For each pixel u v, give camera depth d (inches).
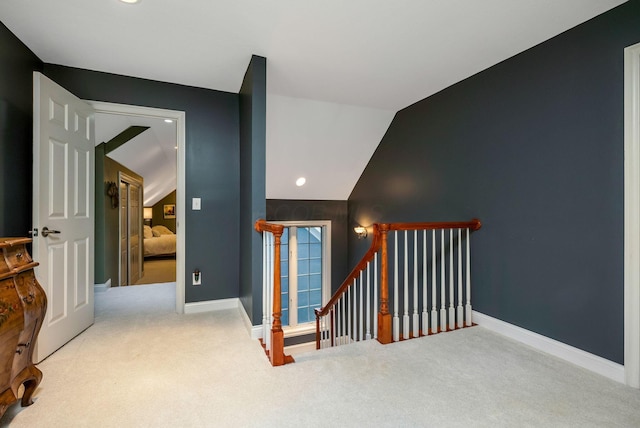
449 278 115.3
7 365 54.4
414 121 136.8
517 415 59.4
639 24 68.2
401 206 145.9
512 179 95.2
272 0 69.1
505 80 97.2
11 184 81.1
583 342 78.0
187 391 66.2
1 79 77.1
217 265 121.5
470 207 109.6
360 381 70.2
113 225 169.3
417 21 77.1
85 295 99.7
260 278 94.7
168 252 316.2
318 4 70.6
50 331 82.0
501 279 98.7
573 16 75.1
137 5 70.9
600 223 74.8
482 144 104.9
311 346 191.9
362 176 178.7
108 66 101.1
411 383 69.5
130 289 153.6
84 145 98.5
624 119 70.4
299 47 89.6
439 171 123.5
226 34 83.0
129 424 56.1
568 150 81.0
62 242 87.5
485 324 103.0
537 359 81.4
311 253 202.1
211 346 88.4
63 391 66.0
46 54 93.2
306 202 189.3
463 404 62.4
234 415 58.7
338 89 121.3
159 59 96.6
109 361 79.1
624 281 70.7
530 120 90.0
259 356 82.2
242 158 114.5
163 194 372.8
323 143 153.4
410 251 138.3
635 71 68.8
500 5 71.0
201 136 118.4
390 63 99.8
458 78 111.1
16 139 83.4
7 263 55.4
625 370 70.3
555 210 84.0
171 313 117.0
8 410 59.5
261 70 95.0
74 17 75.2
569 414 59.9
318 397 64.3
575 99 79.4
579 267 78.9
